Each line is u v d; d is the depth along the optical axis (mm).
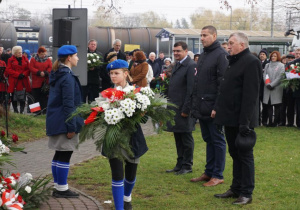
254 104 6254
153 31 36625
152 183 7566
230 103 6422
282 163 8961
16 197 5008
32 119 13062
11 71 15164
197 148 10414
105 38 34969
